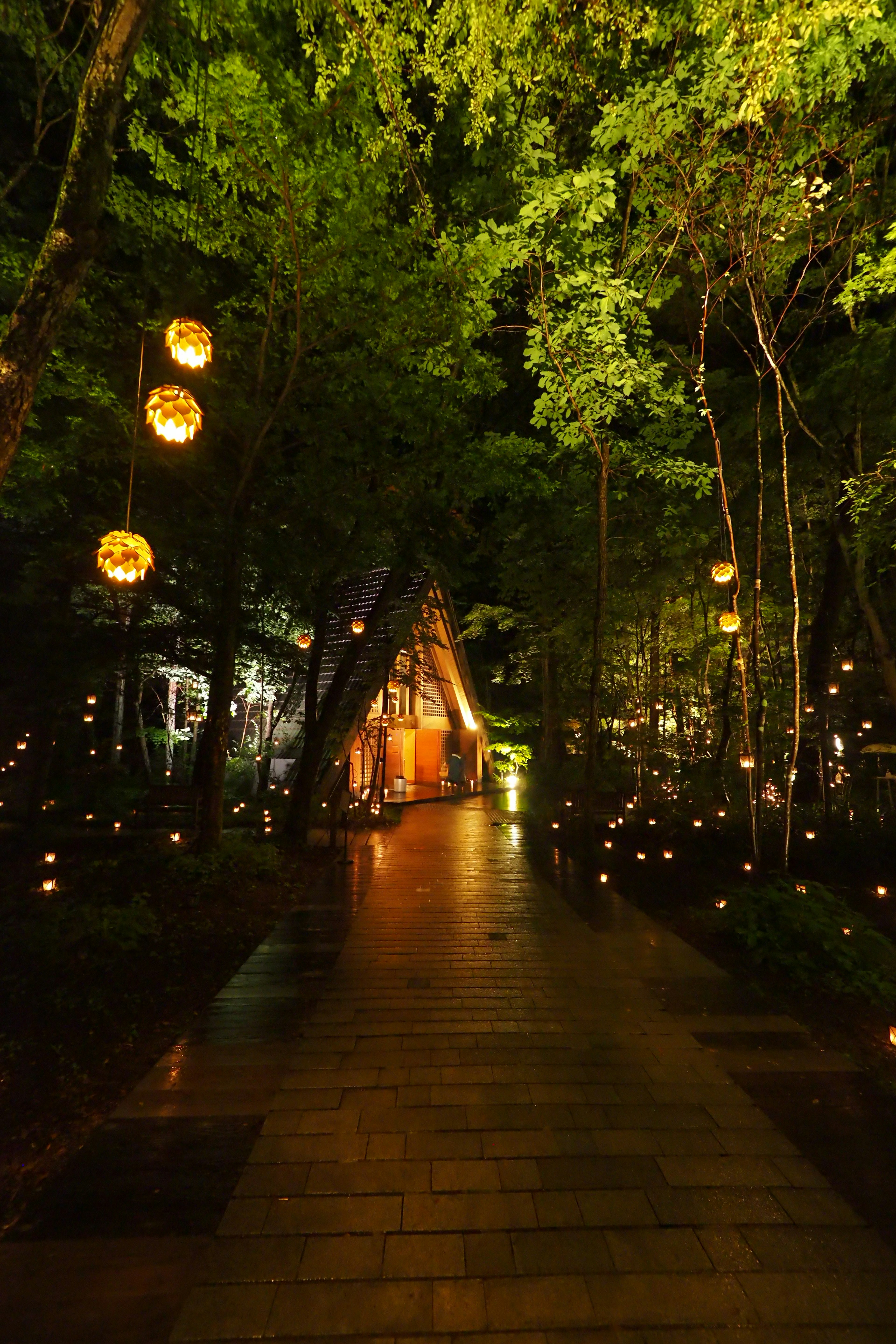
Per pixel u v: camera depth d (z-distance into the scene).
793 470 12.37
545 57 7.07
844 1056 4.53
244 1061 4.41
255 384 9.70
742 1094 4.01
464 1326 2.40
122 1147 3.45
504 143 8.45
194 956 6.45
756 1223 2.91
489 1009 5.30
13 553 12.45
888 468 9.21
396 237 8.20
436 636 18.09
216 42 6.93
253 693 17.84
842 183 9.03
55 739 13.65
